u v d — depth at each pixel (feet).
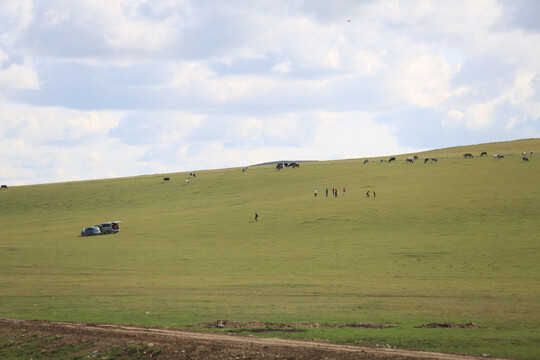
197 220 286.25
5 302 106.32
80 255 196.65
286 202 328.90
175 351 63.05
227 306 95.66
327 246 197.16
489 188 306.76
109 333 73.05
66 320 84.12
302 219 263.49
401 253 175.73
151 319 82.94
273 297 107.55
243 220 274.57
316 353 57.06
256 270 156.66
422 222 234.17
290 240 215.31
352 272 148.05
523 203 256.93
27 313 92.89
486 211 245.86
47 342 72.90
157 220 299.38
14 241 249.96
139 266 170.09
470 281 128.47
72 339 72.59
